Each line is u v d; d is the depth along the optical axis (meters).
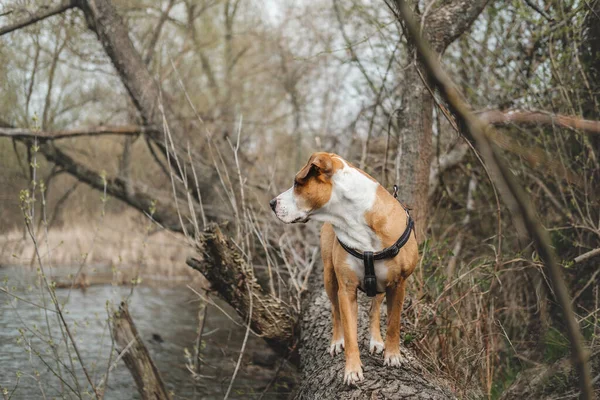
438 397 3.18
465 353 4.26
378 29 5.85
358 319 4.35
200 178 8.89
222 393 5.53
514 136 6.18
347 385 3.29
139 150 14.23
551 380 3.92
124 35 9.00
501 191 1.29
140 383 4.72
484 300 4.89
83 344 6.68
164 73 10.74
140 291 10.12
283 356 5.31
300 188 3.21
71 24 9.61
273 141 13.42
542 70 5.80
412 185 5.94
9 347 6.28
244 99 13.65
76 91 12.34
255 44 14.30
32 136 8.95
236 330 7.77
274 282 7.07
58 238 13.37
